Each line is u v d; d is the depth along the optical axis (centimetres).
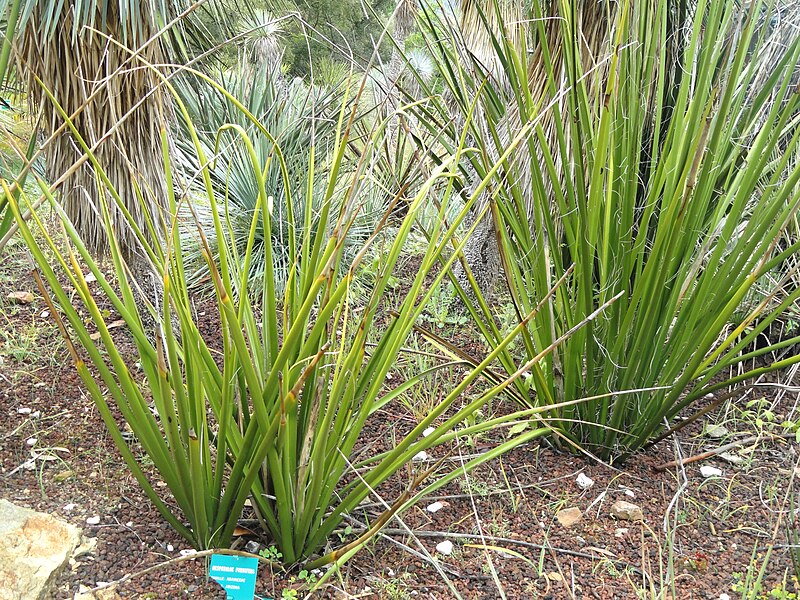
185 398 191
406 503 206
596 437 266
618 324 249
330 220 374
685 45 277
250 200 425
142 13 271
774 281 318
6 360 319
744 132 246
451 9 288
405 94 261
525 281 285
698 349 241
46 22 254
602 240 244
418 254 480
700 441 286
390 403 308
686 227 241
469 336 368
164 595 194
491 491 250
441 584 205
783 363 235
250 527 221
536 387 267
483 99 274
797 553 220
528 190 313
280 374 185
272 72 498
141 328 200
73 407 288
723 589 209
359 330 188
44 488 237
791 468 270
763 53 262
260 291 395
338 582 202
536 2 231
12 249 423
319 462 190
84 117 275
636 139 244
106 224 195
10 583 186
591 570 215
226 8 322
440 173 189
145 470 251
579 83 238
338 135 196
